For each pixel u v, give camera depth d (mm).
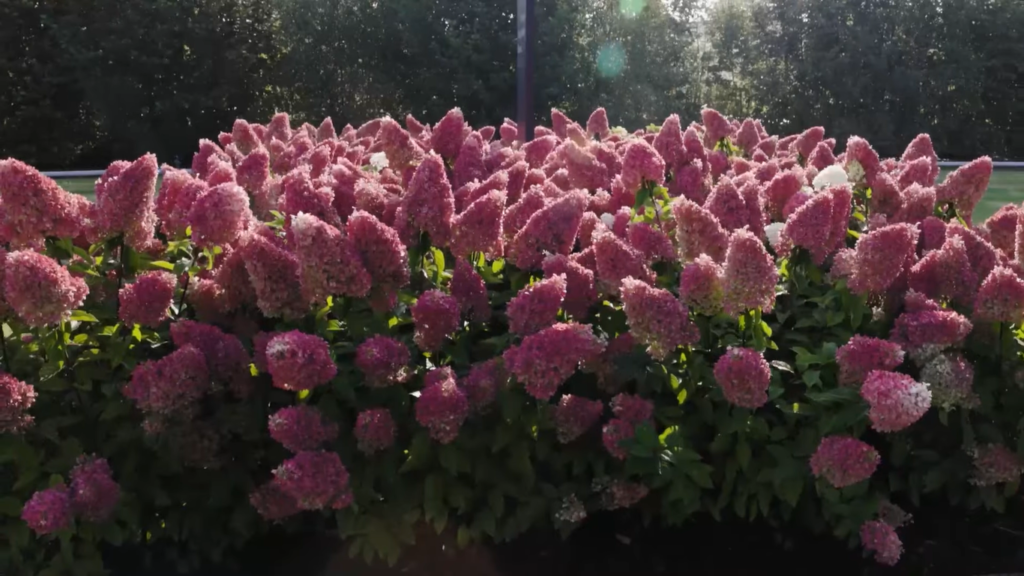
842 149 18703
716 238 2422
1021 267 2617
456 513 2322
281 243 2430
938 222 2822
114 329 2305
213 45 17875
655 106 19062
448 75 18203
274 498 2232
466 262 2404
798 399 2400
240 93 18188
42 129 17062
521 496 2281
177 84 17797
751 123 5066
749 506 2445
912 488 2441
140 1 17344
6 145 16969
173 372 2062
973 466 2414
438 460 2223
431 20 18266
